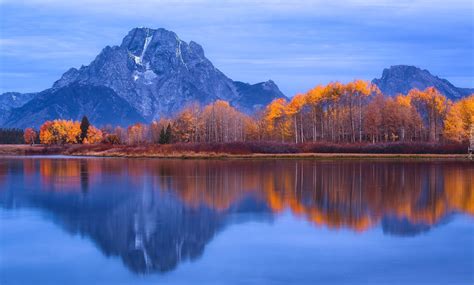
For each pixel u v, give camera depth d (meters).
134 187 56.59
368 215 38.88
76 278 24.52
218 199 47.28
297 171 75.31
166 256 27.92
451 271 24.70
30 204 44.78
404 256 27.31
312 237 31.78
